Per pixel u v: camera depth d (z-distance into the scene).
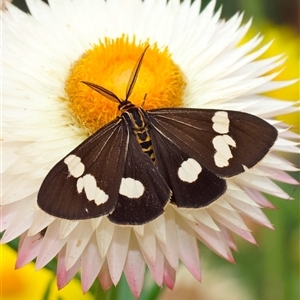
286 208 0.27
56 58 0.21
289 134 0.21
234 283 0.26
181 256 0.20
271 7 0.33
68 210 0.17
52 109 0.20
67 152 0.20
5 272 0.24
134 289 0.19
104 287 0.19
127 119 0.18
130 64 0.20
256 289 0.27
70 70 0.21
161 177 0.18
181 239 0.20
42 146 0.20
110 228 0.19
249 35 0.28
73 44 0.22
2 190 0.19
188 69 0.21
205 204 0.18
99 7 0.22
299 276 0.26
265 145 0.18
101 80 0.20
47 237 0.19
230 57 0.21
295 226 0.28
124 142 0.18
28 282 0.24
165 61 0.21
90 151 0.18
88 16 0.22
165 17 0.22
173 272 0.19
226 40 0.22
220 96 0.21
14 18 0.22
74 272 0.19
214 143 0.18
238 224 0.20
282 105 0.21
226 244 0.20
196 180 0.18
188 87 0.21
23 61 0.21
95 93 0.20
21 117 0.20
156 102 0.20
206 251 0.26
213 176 0.18
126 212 0.18
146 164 0.18
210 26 0.22
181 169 0.18
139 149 0.18
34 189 0.19
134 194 0.18
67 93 0.21
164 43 0.22
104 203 0.17
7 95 0.20
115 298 0.21
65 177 0.17
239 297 0.26
